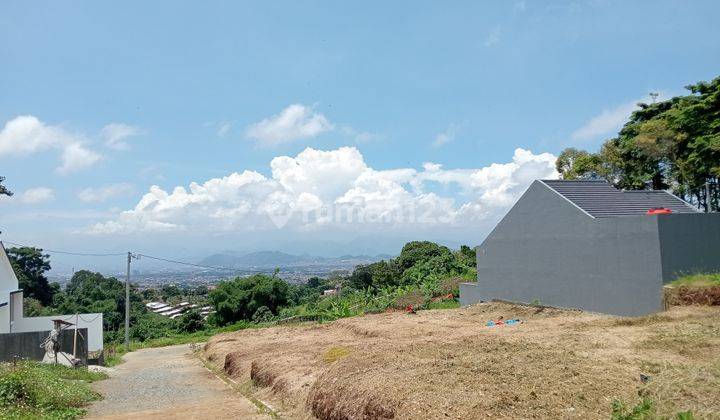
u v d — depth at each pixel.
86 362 20.23
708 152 27.47
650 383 7.11
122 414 10.73
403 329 18.19
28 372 12.26
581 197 20.14
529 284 21.28
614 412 5.99
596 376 7.61
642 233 16.53
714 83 28.53
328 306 43.16
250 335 26.73
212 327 49.62
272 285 52.19
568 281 19.33
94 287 64.75
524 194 21.62
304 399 9.87
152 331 47.88
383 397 7.43
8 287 24.91
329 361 12.11
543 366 8.25
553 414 6.16
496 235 23.38
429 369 8.41
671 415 5.88
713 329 11.50
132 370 20.73
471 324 18.42
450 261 44.53
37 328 26.33
